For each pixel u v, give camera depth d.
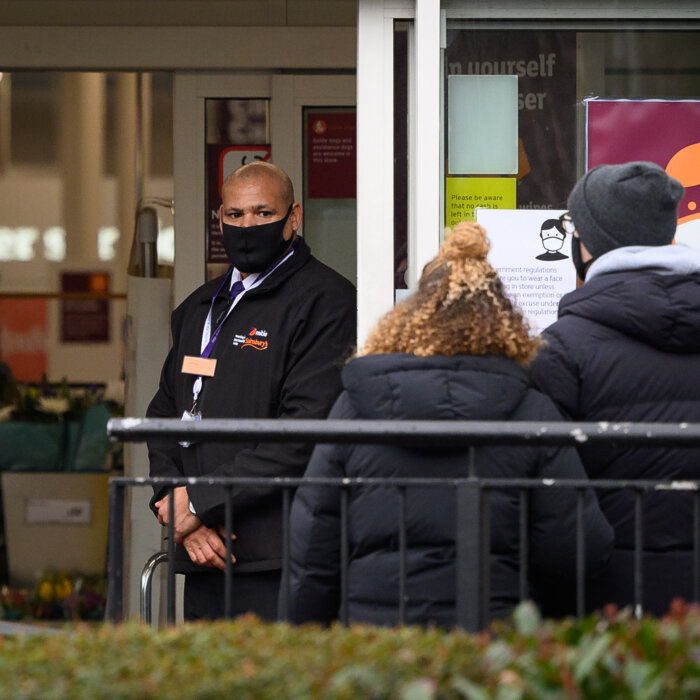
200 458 12.62
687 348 9.36
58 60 18.36
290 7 18.20
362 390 8.77
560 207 12.87
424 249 12.73
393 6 12.96
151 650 6.91
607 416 9.38
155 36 18.25
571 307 9.62
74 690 6.21
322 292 12.77
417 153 12.77
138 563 18.03
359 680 6.22
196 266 18.44
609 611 6.92
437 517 8.77
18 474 22.14
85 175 23.64
